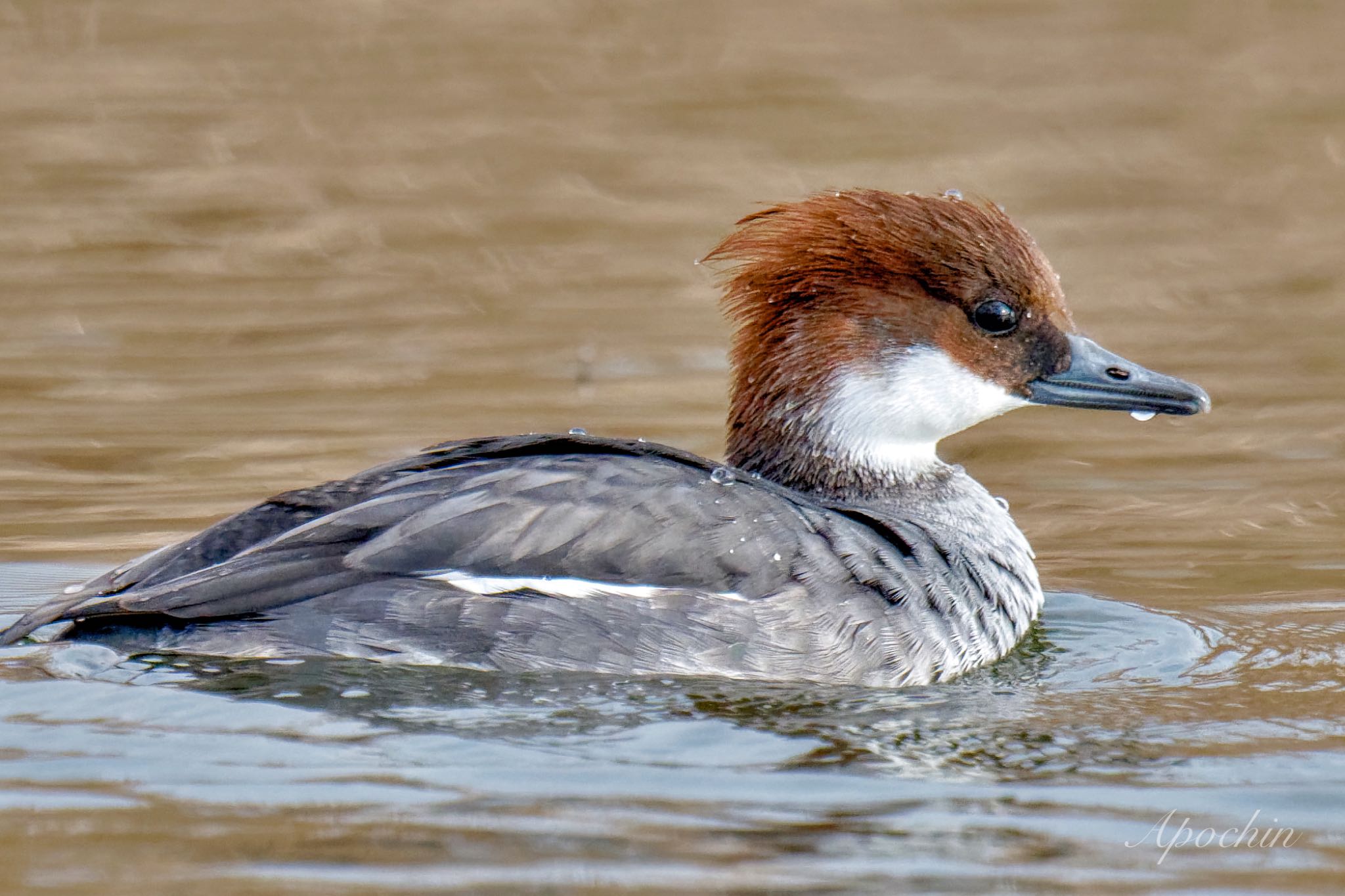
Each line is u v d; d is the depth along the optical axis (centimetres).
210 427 1698
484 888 820
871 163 2475
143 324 2003
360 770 942
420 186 2452
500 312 2062
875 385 1238
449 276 2188
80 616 1058
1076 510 1563
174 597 1066
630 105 2730
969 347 1246
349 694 1027
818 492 1242
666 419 1720
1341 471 1641
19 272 2158
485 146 2567
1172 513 1549
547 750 973
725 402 1781
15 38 2967
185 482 1561
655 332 2002
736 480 1138
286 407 1761
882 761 977
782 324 1241
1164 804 923
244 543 1119
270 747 966
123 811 890
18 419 1714
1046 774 961
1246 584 1379
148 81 2800
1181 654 1190
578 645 1068
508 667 1066
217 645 1070
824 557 1106
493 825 884
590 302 2102
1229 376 1869
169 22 3070
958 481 1272
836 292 1233
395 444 1653
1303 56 2934
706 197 2397
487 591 1071
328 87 2800
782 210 1251
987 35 3080
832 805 916
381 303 2089
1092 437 1769
